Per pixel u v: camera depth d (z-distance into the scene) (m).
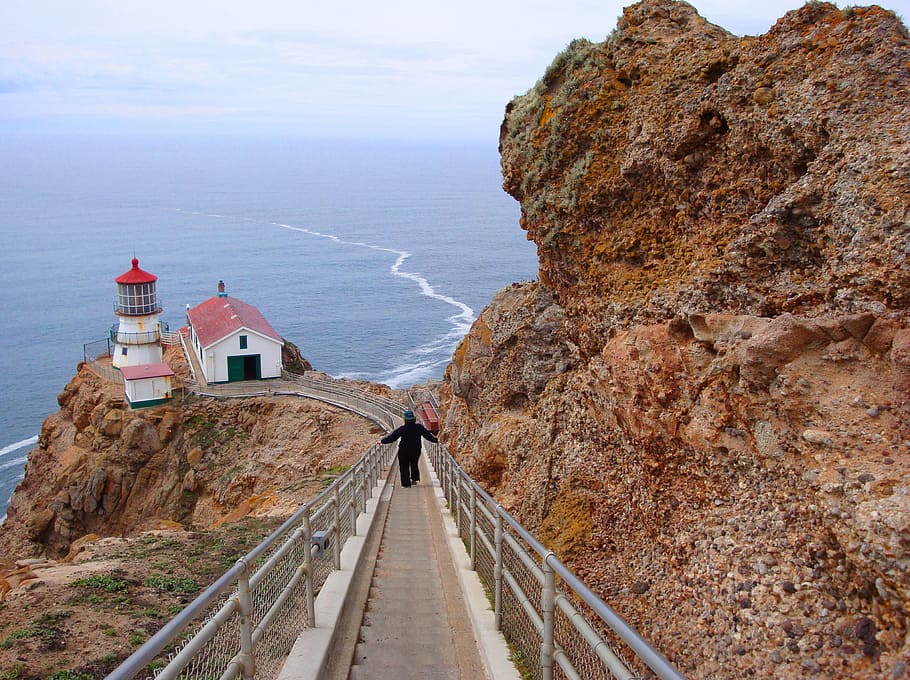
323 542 8.54
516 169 12.19
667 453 7.81
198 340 51.75
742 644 5.72
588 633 4.40
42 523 43.34
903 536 4.29
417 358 94.50
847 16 7.34
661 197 9.44
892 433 4.95
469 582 9.23
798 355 5.73
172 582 10.28
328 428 41.84
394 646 7.82
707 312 7.41
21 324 110.94
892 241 5.54
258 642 5.77
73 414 49.88
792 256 6.92
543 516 11.38
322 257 182.25
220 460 42.69
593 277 10.09
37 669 7.20
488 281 150.50
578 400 11.63
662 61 9.94
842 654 4.88
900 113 6.17
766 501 6.20
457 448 22.14
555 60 11.67
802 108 7.08
